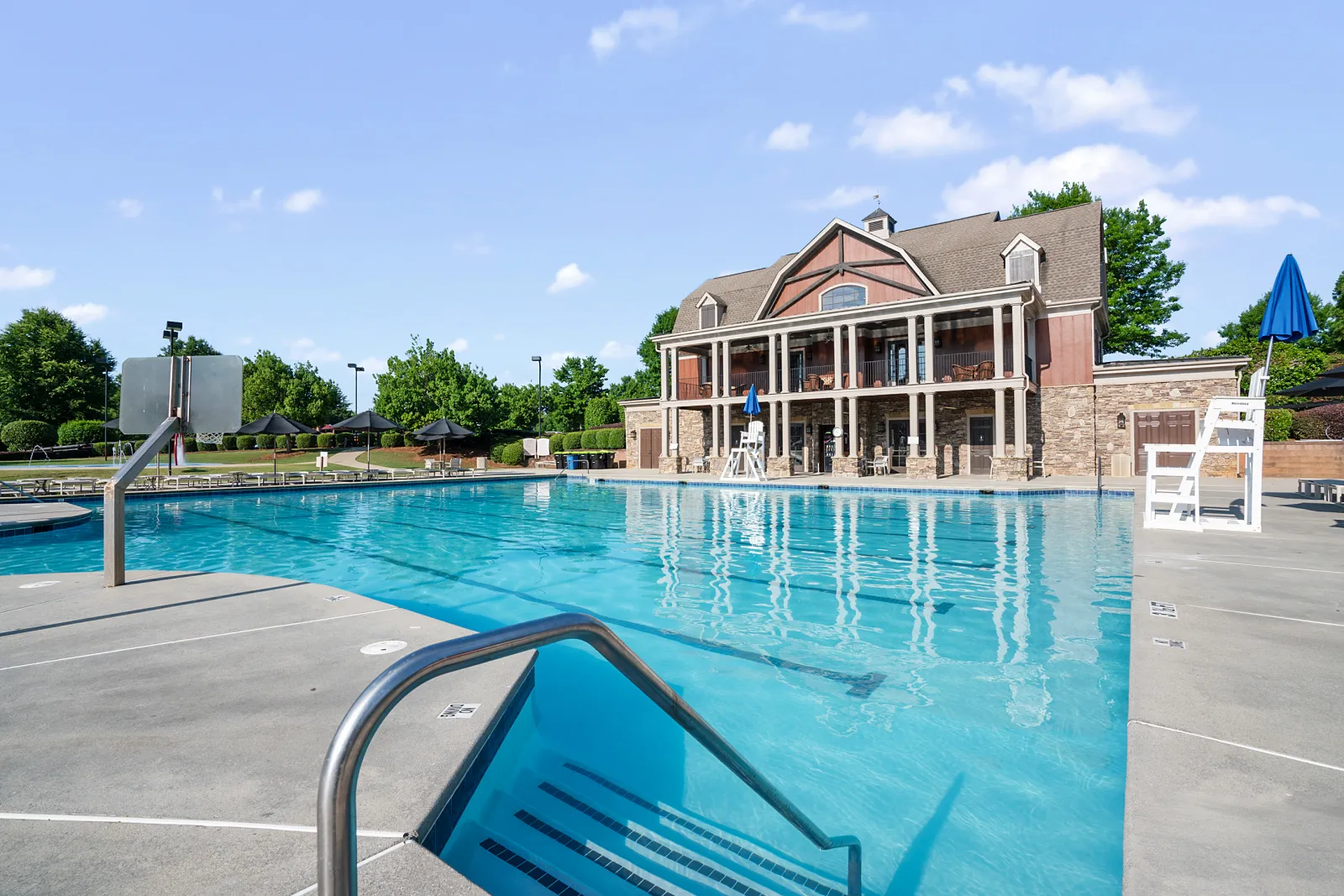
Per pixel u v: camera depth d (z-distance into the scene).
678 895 2.32
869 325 27.05
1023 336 22.36
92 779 2.45
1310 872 1.74
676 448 29.50
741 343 31.12
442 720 3.03
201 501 18.94
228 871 1.88
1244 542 8.12
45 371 51.31
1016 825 2.79
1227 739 2.62
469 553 9.97
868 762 3.36
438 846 2.32
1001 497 17.77
